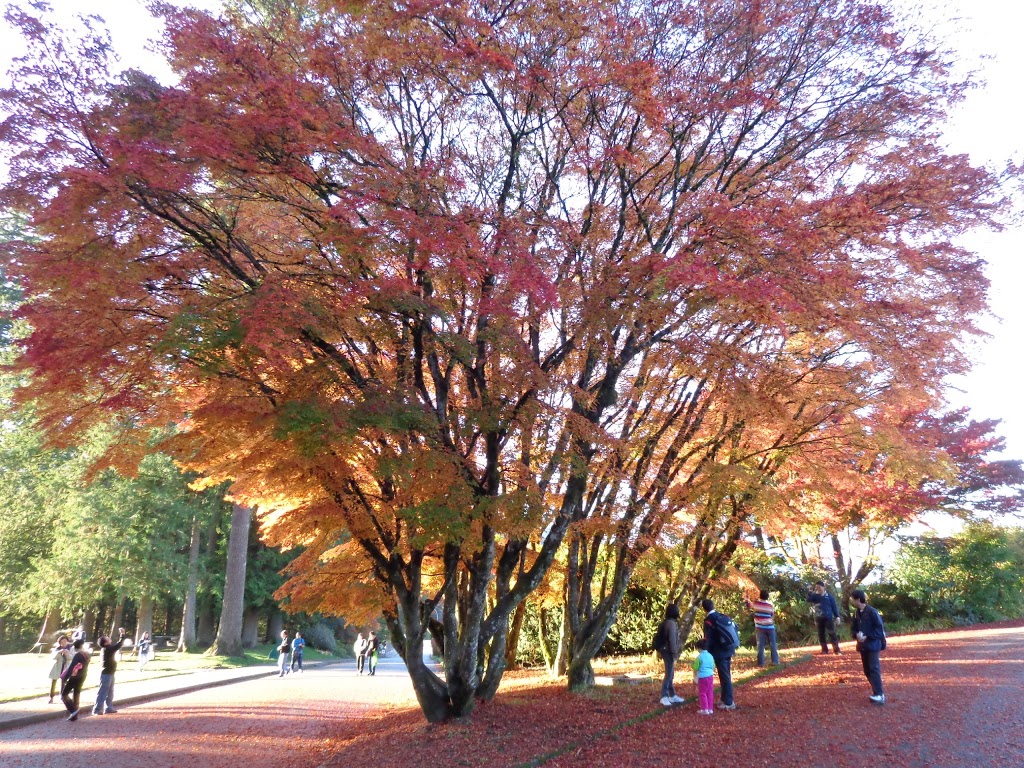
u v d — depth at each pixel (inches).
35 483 1259.8
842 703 379.2
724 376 381.7
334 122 338.0
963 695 374.6
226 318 302.7
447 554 430.3
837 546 932.6
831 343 444.8
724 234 343.3
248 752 460.1
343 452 341.4
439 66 361.1
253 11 470.9
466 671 426.9
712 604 415.5
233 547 1350.9
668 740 335.0
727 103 373.7
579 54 382.6
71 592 1192.8
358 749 412.2
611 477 452.1
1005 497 890.1
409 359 381.4
